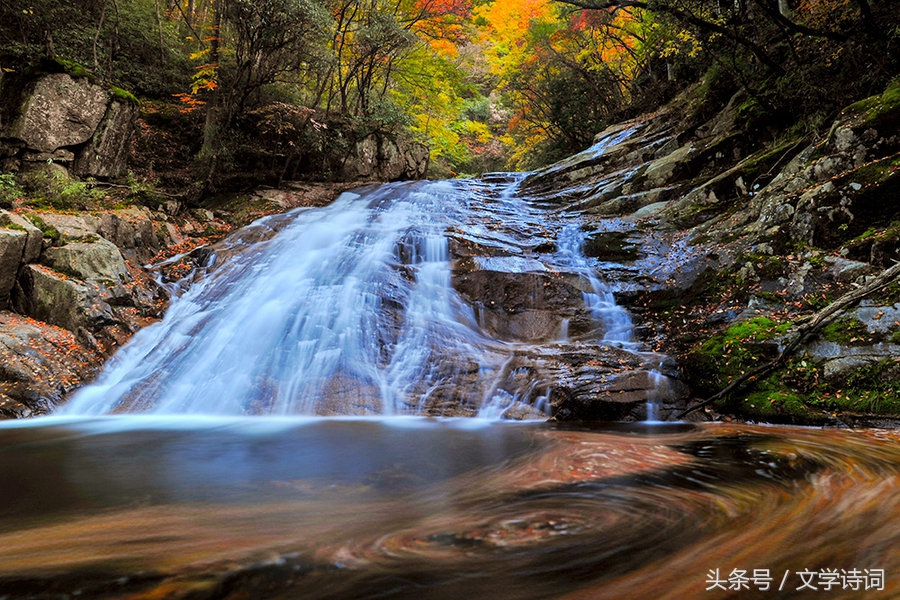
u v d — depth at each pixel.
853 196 6.55
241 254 9.95
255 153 14.05
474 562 2.00
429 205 13.36
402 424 5.36
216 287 8.85
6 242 6.86
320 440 4.57
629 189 12.32
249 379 6.46
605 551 2.08
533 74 23.75
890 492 2.79
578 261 9.06
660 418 5.47
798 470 3.26
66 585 1.83
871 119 7.11
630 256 8.95
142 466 3.71
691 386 5.73
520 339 7.60
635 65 22.73
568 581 1.84
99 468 3.66
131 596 1.75
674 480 3.08
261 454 4.06
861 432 4.45
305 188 14.51
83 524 2.51
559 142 24.11
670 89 18.55
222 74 14.21
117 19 12.99
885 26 8.05
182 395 6.31
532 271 8.41
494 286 8.22
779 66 9.88
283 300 8.11
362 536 2.30
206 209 12.63
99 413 5.95
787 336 5.51
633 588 1.78
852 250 6.22
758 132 10.60
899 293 5.22
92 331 7.00
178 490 3.12
